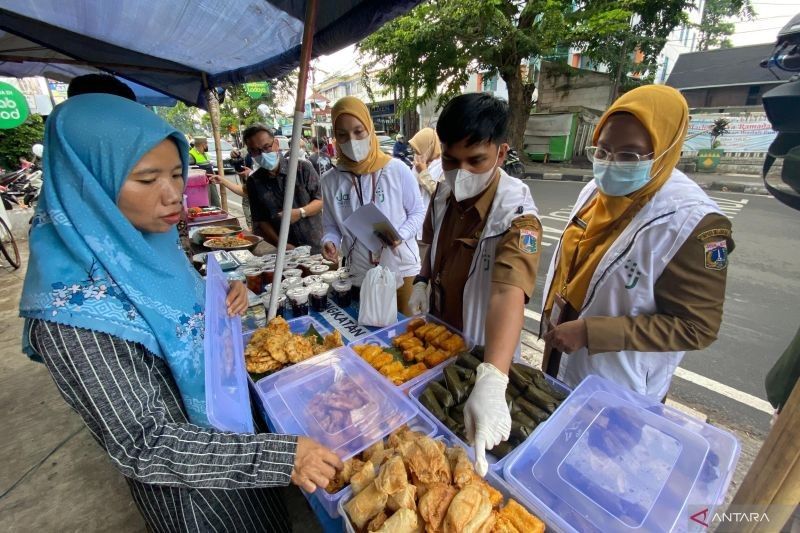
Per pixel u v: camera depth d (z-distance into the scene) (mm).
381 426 1156
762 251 5258
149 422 795
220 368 916
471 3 9891
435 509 825
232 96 15984
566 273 1632
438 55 11094
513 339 1162
